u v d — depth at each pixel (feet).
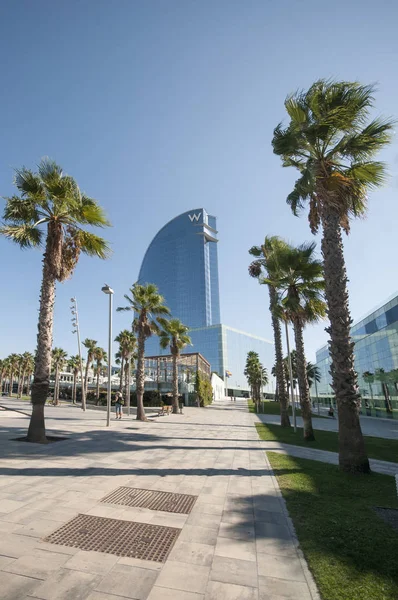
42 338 38.27
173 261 580.71
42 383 37.73
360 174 31.58
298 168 37.52
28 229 38.70
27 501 17.22
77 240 42.09
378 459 33.91
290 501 18.81
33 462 26.30
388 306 100.63
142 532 14.03
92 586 9.82
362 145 30.48
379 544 13.17
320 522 15.58
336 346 28.78
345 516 16.47
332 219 30.99
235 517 16.15
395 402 97.60
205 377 213.05
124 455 31.09
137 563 11.34
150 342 480.23
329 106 30.35
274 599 9.44
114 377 263.08
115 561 11.43
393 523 15.62
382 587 10.00
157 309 82.94
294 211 39.93
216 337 431.02
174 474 24.61
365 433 64.03
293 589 9.98
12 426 52.01
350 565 11.40
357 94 29.22
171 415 98.68
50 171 38.65
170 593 9.61
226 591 9.79
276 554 12.30
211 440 44.96
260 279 63.93
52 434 43.60
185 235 587.27
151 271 608.19
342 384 27.91
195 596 9.49
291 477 24.56
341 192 30.86
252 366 215.92
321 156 32.50
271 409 182.80
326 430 67.92
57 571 10.61
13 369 280.51
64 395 223.10
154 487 20.98
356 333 130.52
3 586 9.64
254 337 526.57
